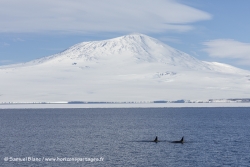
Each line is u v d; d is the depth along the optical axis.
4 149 117.50
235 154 108.06
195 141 133.62
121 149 117.12
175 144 126.56
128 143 129.62
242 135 151.12
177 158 103.12
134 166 94.56
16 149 117.50
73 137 147.00
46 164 96.56
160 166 94.38
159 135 153.50
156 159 101.94
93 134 158.12
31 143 130.12
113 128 186.25
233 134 154.88
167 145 124.44
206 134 155.62
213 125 199.75
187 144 126.31
